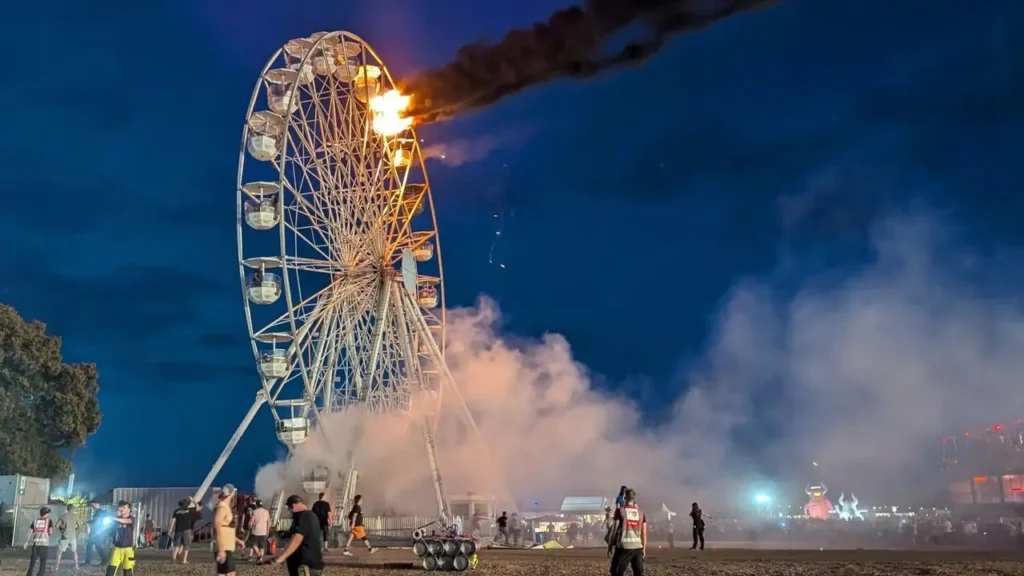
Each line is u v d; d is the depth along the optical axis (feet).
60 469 226.38
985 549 128.88
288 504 55.01
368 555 128.88
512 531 173.58
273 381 174.19
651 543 195.00
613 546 67.82
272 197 170.60
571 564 100.94
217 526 62.39
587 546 171.73
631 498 65.82
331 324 179.73
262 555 110.01
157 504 189.16
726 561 98.48
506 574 88.69
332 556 126.62
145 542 169.27
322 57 181.57
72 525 104.83
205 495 185.88
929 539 167.63
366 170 184.34
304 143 173.68
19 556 128.47
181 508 116.47
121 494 187.93
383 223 184.96
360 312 182.39
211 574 96.48
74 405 224.94
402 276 186.80
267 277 171.12
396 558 120.67
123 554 78.07
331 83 179.93
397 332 189.98
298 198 167.94
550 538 192.95
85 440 231.91
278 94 176.65
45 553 88.33
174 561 115.75
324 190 176.55
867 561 92.63
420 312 193.47
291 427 170.19
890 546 156.97
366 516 181.37
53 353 226.79
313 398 171.83
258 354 170.71
